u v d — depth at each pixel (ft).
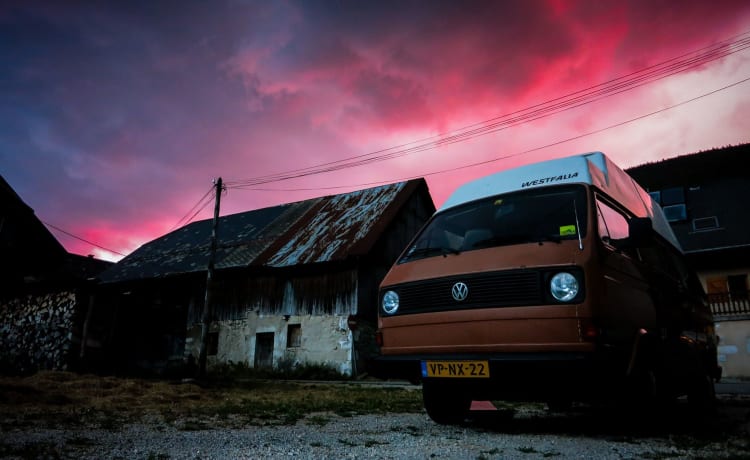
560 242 12.74
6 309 41.98
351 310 62.03
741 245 63.05
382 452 10.85
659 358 14.28
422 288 13.87
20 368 38.68
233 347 69.67
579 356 11.12
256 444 11.90
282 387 36.19
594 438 12.95
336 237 69.67
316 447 11.53
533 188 15.43
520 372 11.75
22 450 10.43
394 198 75.61
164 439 12.62
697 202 72.95
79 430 14.10
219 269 71.20
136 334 41.39
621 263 13.51
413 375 13.70
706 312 22.07
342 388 36.29
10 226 59.98
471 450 11.10
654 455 10.53
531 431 14.34
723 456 10.20
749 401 24.81
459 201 16.98
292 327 66.54
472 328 12.62
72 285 38.65
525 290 12.13
